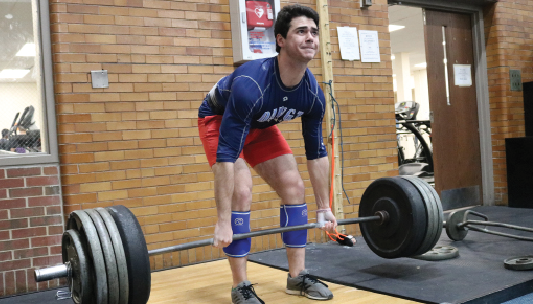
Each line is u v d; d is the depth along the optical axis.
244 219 2.25
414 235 2.59
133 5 3.21
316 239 3.92
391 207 2.70
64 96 2.99
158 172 3.27
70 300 2.67
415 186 2.68
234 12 3.52
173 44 3.34
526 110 5.38
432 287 2.43
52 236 2.96
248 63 2.06
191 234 3.38
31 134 3.00
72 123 3.01
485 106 5.45
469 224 3.51
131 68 3.20
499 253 3.14
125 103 3.17
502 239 3.61
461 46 5.37
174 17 3.35
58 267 1.86
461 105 5.34
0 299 2.74
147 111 3.24
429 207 2.62
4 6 2.99
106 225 1.80
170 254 3.30
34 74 3.01
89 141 3.06
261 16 3.54
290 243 2.44
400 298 2.32
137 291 1.80
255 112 2.03
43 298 2.73
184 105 3.37
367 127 4.18
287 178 2.38
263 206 3.68
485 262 2.91
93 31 3.08
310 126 2.23
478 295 2.24
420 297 2.27
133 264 1.78
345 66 4.08
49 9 3.01
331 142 3.93
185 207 3.36
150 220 3.24
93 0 3.08
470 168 5.38
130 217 1.87
